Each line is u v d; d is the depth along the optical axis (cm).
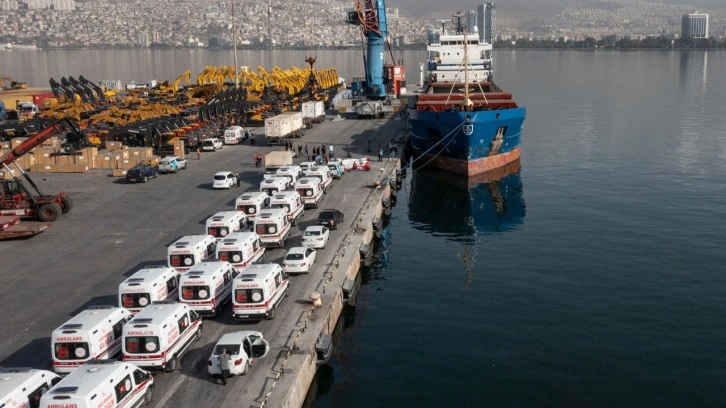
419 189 8425
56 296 4169
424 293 4897
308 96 16288
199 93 16150
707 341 4022
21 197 5991
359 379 3612
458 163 8975
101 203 6562
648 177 8925
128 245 5188
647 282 5022
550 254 5759
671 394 3425
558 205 7519
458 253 5869
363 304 4691
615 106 17612
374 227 6059
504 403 3359
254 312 3597
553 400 3381
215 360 3031
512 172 9369
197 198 6681
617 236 6241
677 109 16725
